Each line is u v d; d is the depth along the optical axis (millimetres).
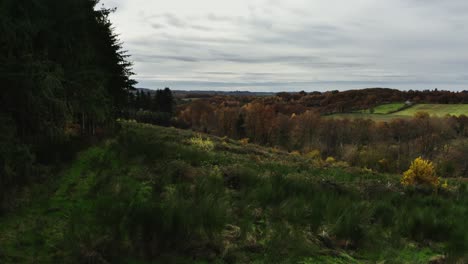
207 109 92688
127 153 10297
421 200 8602
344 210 6082
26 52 7289
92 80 12297
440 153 56250
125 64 20797
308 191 7891
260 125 78312
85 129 15109
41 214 5336
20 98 6555
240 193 7285
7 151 5754
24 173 6281
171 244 4445
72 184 7098
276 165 13430
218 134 82125
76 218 4887
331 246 5098
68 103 9703
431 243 5633
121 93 21172
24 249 4176
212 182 7648
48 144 8492
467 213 7508
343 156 53469
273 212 6180
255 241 4875
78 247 4055
